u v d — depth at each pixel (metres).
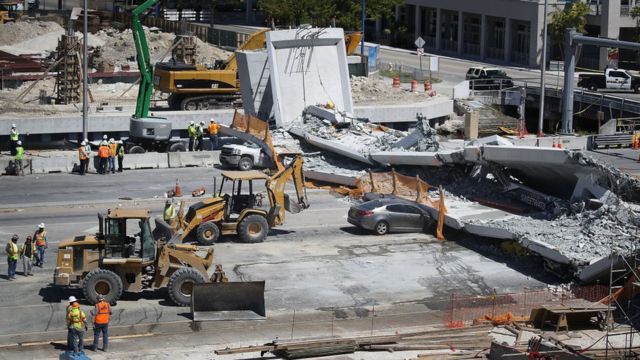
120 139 128.25
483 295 71.50
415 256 80.56
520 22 198.00
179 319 65.44
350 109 125.94
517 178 95.25
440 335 62.84
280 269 76.31
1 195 98.06
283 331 64.06
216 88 137.25
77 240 67.56
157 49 177.38
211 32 192.38
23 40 186.50
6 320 64.69
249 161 110.50
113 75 155.88
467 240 85.25
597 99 148.88
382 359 59.50
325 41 124.81
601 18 190.75
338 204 97.31
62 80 137.75
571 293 71.44
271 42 122.38
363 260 79.12
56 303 67.88
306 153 111.56
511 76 177.00
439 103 143.50
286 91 123.50
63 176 107.44
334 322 65.81
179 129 129.75
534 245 77.25
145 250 67.62
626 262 67.19
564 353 57.69
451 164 98.44
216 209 81.88
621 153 127.44
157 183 104.25
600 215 81.75
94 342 60.19
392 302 69.94
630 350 59.44
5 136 122.69
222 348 60.84
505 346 58.50
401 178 93.75
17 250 72.31
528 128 159.00
